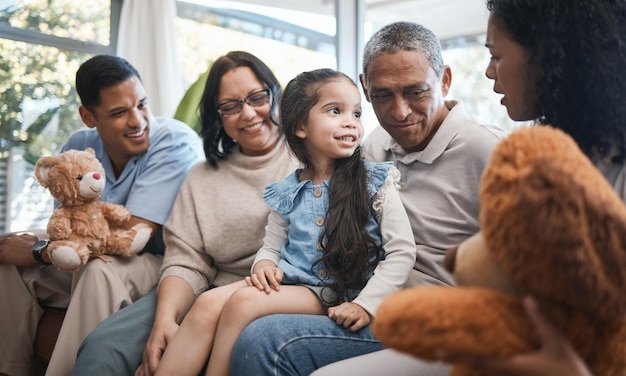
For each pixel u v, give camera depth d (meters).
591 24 0.87
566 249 0.56
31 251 1.79
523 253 0.59
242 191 1.62
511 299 0.62
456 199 1.32
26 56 3.13
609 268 0.56
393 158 1.47
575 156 0.63
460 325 0.58
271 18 3.46
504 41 0.97
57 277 1.87
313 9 3.36
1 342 1.79
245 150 1.67
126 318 1.53
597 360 0.62
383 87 1.30
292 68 3.43
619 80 0.88
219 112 1.62
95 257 1.67
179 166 1.84
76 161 1.66
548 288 0.59
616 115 0.88
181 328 1.29
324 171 1.36
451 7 3.10
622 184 0.90
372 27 3.36
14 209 3.18
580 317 0.60
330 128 1.30
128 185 1.86
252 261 1.58
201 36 3.51
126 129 1.79
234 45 3.52
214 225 1.60
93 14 3.30
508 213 0.61
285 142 1.59
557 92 0.90
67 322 1.61
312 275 1.30
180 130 1.95
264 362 1.10
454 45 3.11
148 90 3.27
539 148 0.64
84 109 1.86
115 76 1.75
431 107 1.32
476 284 0.67
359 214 1.28
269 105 1.62
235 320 1.20
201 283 1.61
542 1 0.90
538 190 0.59
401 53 1.27
